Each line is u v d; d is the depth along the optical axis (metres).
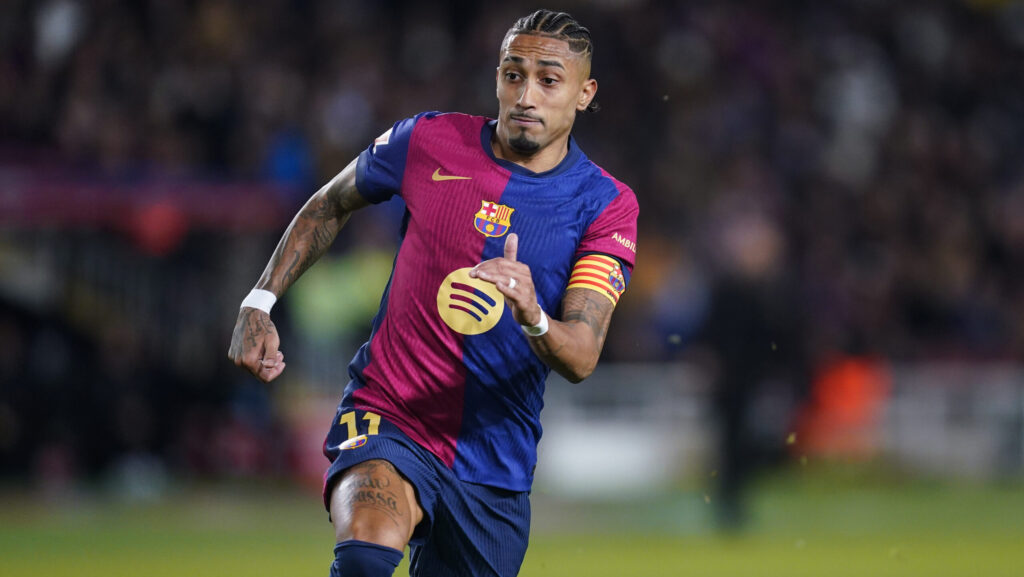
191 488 50.81
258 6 64.69
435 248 15.93
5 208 50.22
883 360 61.72
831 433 56.97
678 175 67.94
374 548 14.27
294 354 53.94
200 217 52.41
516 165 16.06
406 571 30.47
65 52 58.22
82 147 55.78
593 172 16.31
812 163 71.44
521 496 16.42
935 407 58.81
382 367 16.06
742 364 42.06
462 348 15.77
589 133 69.31
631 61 72.00
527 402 16.19
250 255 56.03
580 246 16.08
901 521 47.62
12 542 39.19
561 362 14.68
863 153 73.12
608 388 55.94
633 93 71.19
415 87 67.81
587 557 37.00
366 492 15.00
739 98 72.75
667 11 74.06
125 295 54.53
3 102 56.62
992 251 70.75
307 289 53.66
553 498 53.47
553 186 16.00
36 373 50.62
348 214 17.12
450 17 71.31
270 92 60.88
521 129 15.77
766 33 75.50
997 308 67.12
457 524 16.08
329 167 60.41
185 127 58.53
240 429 52.41
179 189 52.03
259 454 52.19
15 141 56.38
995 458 59.47
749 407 42.31
